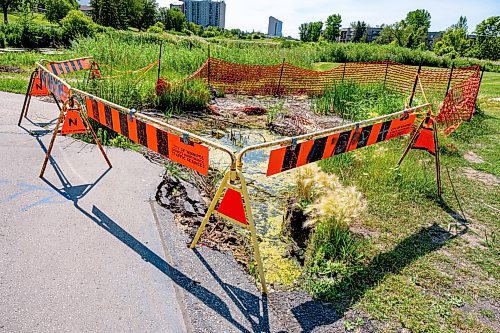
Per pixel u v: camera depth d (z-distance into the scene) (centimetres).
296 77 1337
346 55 2838
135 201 399
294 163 327
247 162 586
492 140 784
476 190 519
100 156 509
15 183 409
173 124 754
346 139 379
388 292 300
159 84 859
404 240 381
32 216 349
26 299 252
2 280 266
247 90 1225
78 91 419
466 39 5212
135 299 263
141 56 1314
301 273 319
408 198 475
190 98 881
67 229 336
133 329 238
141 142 356
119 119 375
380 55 2916
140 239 334
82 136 577
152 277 288
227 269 308
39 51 2181
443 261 350
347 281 308
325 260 334
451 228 413
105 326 238
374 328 262
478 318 280
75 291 264
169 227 357
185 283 285
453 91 897
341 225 356
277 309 271
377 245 368
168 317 251
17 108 707
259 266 282
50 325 234
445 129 789
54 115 684
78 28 2728
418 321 272
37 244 310
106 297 262
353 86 1124
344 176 518
